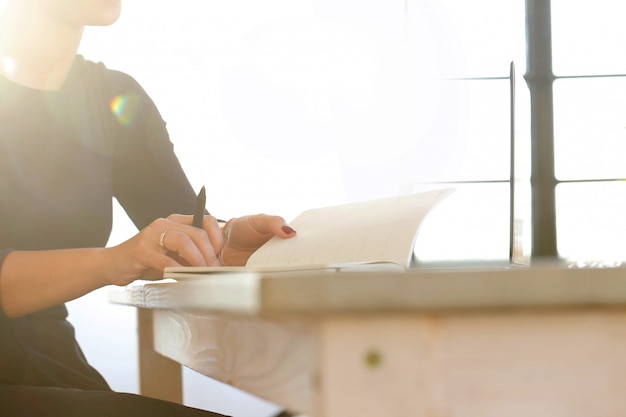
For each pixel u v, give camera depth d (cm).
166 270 69
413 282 30
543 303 30
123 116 139
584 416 30
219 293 34
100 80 135
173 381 129
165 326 87
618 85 604
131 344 357
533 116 601
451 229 578
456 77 583
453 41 582
